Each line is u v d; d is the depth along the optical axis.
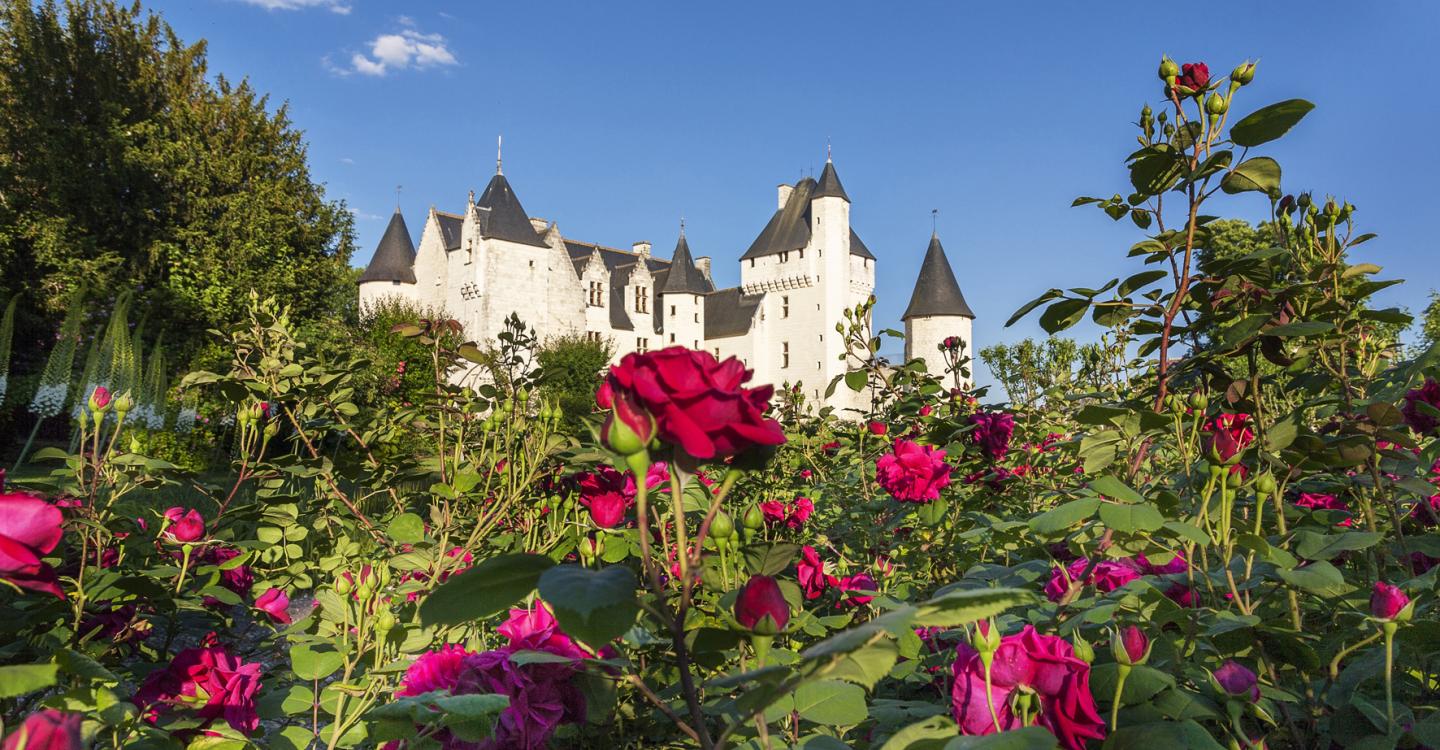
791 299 59.12
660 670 1.92
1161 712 1.16
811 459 4.50
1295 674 1.54
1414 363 1.85
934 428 3.21
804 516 3.09
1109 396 2.14
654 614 0.83
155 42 27.27
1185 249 1.99
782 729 1.34
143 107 26.12
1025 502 3.17
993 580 1.66
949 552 2.79
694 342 60.16
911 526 3.00
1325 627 1.68
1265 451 1.67
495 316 44.66
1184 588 1.52
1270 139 1.77
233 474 3.20
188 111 26.17
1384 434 1.74
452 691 1.21
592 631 0.79
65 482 2.51
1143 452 2.01
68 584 1.99
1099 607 1.34
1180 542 1.58
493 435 3.18
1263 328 1.82
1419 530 2.21
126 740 1.41
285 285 25.00
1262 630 1.33
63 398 16.48
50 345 22.08
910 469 2.61
